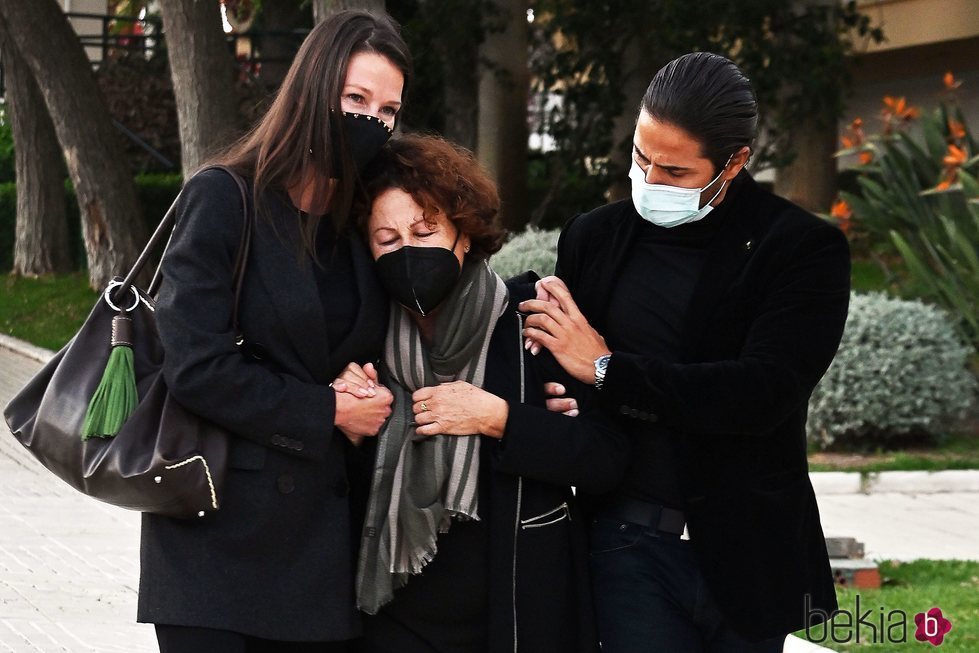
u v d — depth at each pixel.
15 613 14.11
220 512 7.21
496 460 7.61
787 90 32.91
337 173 7.23
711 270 7.64
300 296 7.24
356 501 7.75
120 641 13.34
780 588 7.50
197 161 31.12
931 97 44.84
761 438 7.61
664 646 7.68
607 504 8.01
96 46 52.03
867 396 22.53
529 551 7.70
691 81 7.31
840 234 7.57
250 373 7.05
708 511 7.53
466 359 7.66
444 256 7.36
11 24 37.06
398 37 7.41
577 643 7.80
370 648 7.80
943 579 15.47
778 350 7.32
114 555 16.67
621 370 7.50
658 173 7.41
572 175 35.47
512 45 35.56
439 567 7.68
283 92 7.36
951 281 24.94
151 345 7.55
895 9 41.47
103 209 38.97
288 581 7.26
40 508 19.02
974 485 21.20
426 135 7.83
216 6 31.08
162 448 7.00
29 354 34.41
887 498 20.66
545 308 7.79
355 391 7.34
